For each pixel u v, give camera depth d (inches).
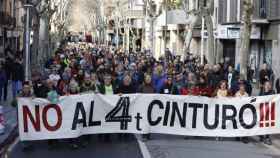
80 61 1350.9
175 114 635.5
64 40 3641.7
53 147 611.2
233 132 637.3
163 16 2490.2
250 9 869.2
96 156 560.7
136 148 606.2
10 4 2170.3
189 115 636.1
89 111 614.9
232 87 764.6
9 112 855.7
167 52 1726.1
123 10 3201.3
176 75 734.5
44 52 2028.8
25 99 593.3
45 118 599.2
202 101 634.2
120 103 626.8
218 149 605.6
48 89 623.8
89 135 665.0
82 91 669.9
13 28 2225.6
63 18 3248.0
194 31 1872.5
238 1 1471.5
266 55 1363.2
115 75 890.7
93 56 1599.4
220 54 1674.5
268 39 1327.5
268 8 1306.6
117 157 555.8
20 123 593.0
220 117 636.1
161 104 634.2
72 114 606.5
